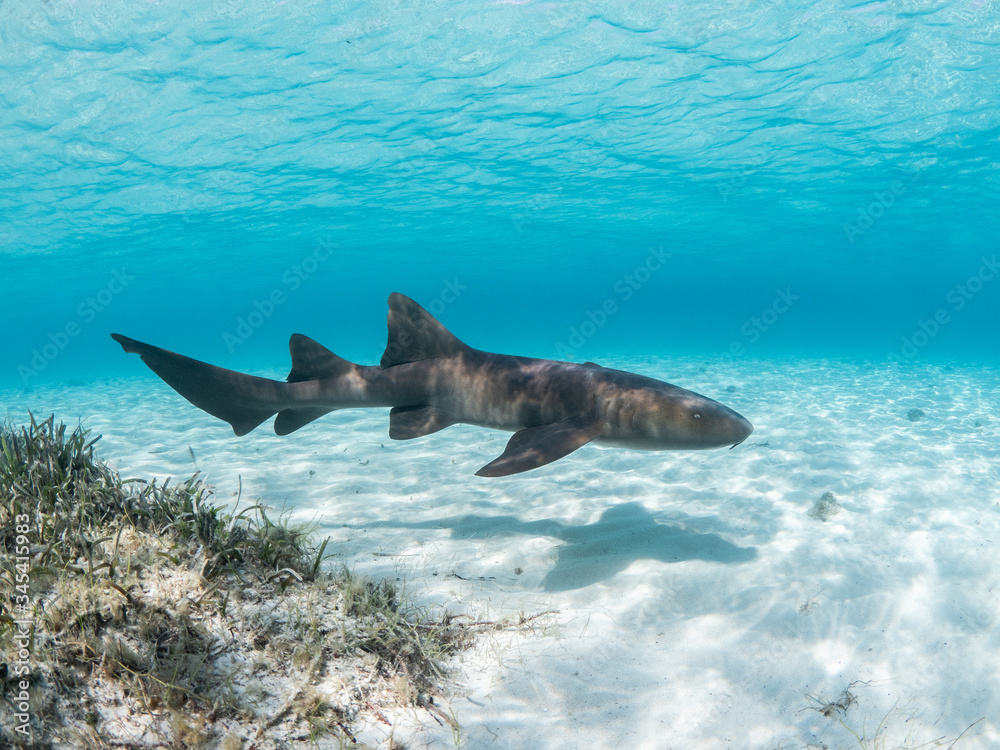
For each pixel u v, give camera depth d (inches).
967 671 139.9
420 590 174.4
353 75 598.5
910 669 140.9
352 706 118.0
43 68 530.0
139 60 538.9
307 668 122.5
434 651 136.8
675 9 493.7
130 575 126.9
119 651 110.2
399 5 483.8
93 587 120.1
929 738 119.7
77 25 476.7
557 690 129.7
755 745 116.0
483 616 159.0
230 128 700.0
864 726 122.7
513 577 188.2
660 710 125.1
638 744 115.6
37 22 465.4
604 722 121.1
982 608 166.7
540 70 597.3
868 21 502.3
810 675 138.1
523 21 511.8
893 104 661.9
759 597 172.9
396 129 740.7
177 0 460.4
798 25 513.3
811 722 123.2
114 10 463.8
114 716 103.7
